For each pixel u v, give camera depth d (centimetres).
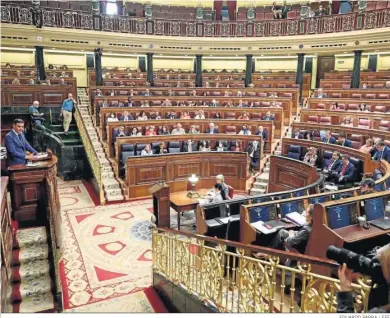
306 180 834
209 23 1772
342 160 852
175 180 983
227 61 2316
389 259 219
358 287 231
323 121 1216
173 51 1775
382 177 652
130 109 1263
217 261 396
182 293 461
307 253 450
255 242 507
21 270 499
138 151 1017
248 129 1155
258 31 1747
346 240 419
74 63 2089
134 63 2231
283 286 312
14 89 1321
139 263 629
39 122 1255
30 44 1498
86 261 630
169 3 2097
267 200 621
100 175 906
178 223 761
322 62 2152
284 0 1852
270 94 1595
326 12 1688
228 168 1010
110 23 1655
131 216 834
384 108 1221
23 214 573
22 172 560
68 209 871
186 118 1293
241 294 363
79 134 1247
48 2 1719
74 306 505
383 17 1424
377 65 1992
